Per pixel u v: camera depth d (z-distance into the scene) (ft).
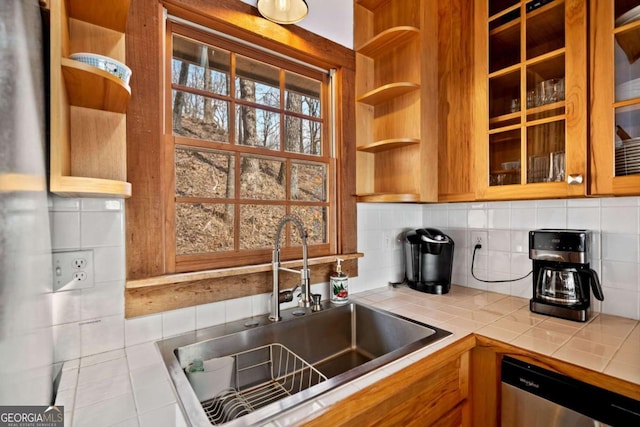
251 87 4.34
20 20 1.61
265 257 4.31
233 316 3.88
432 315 4.10
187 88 3.78
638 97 3.18
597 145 3.41
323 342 4.24
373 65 5.46
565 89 3.65
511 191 4.13
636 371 2.69
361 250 5.32
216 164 3.99
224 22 3.81
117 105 2.90
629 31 3.28
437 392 3.10
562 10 3.76
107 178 3.04
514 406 3.19
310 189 4.91
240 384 3.47
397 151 5.13
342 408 2.22
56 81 2.20
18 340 1.47
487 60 4.41
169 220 3.56
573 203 4.50
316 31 4.72
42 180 2.11
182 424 2.01
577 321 3.87
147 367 2.76
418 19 4.82
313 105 4.98
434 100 4.97
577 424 2.77
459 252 5.82
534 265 4.34
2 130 1.28
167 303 3.40
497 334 3.48
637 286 3.99
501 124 4.34
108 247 3.06
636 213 4.00
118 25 2.99
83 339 2.94
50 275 2.50
